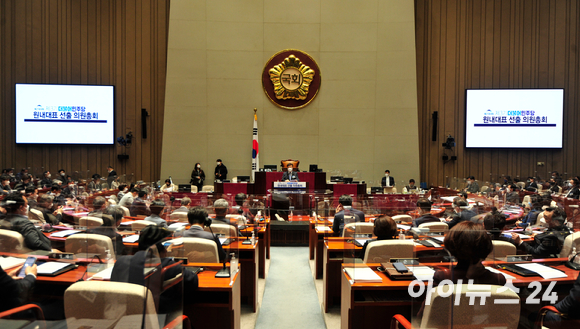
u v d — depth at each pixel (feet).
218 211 12.50
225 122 44.06
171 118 43.83
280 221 26.09
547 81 45.55
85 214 16.94
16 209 11.49
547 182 38.96
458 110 46.09
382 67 43.91
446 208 19.66
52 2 43.91
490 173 45.98
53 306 7.53
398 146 43.93
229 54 43.88
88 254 9.68
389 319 9.57
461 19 45.91
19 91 42.65
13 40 43.04
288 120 44.24
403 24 43.68
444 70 46.11
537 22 45.55
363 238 10.85
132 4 45.62
